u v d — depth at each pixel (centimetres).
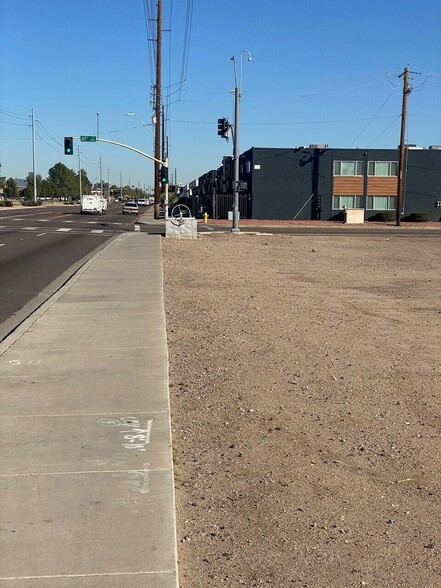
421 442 573
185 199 11162
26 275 1745
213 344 936
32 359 801
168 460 492
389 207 6431
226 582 352
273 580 356
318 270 2120
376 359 878
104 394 658
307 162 6300
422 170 6438
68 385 689
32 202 12344
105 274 1706
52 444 521
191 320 1124
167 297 1395
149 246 2750
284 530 411
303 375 783
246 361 842
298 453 541
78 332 966
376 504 452
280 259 2480
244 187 4106
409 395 715
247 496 458
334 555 383
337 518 429
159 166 5800
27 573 343
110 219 6112
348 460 529
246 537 401
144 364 782
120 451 508
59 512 407
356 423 619
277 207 6322
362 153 6338
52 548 367
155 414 598
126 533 384
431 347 966
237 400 676
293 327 1094
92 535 381
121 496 430
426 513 440
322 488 475
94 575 342
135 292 1385
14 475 461
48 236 3472
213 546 388
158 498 429
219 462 517
